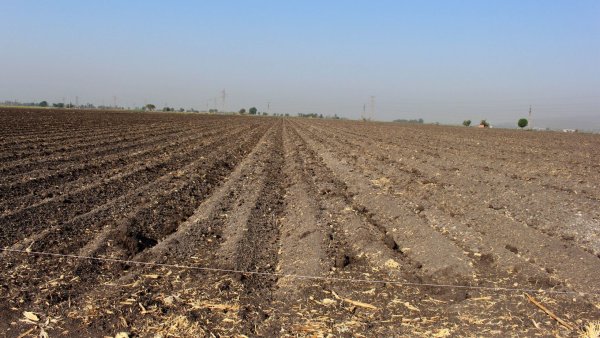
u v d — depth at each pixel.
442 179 14.69
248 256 7.77
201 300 6.08
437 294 6.43
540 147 31.84
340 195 12.62
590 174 17.47
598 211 10.62
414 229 9.06
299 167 17.78
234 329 5.39
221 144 27.58
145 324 5.45
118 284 6.52
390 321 5.66
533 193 12.41
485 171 16.64
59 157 17.59
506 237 8.69
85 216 9.64
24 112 56.72
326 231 8.91
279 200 12.34
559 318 5.71
